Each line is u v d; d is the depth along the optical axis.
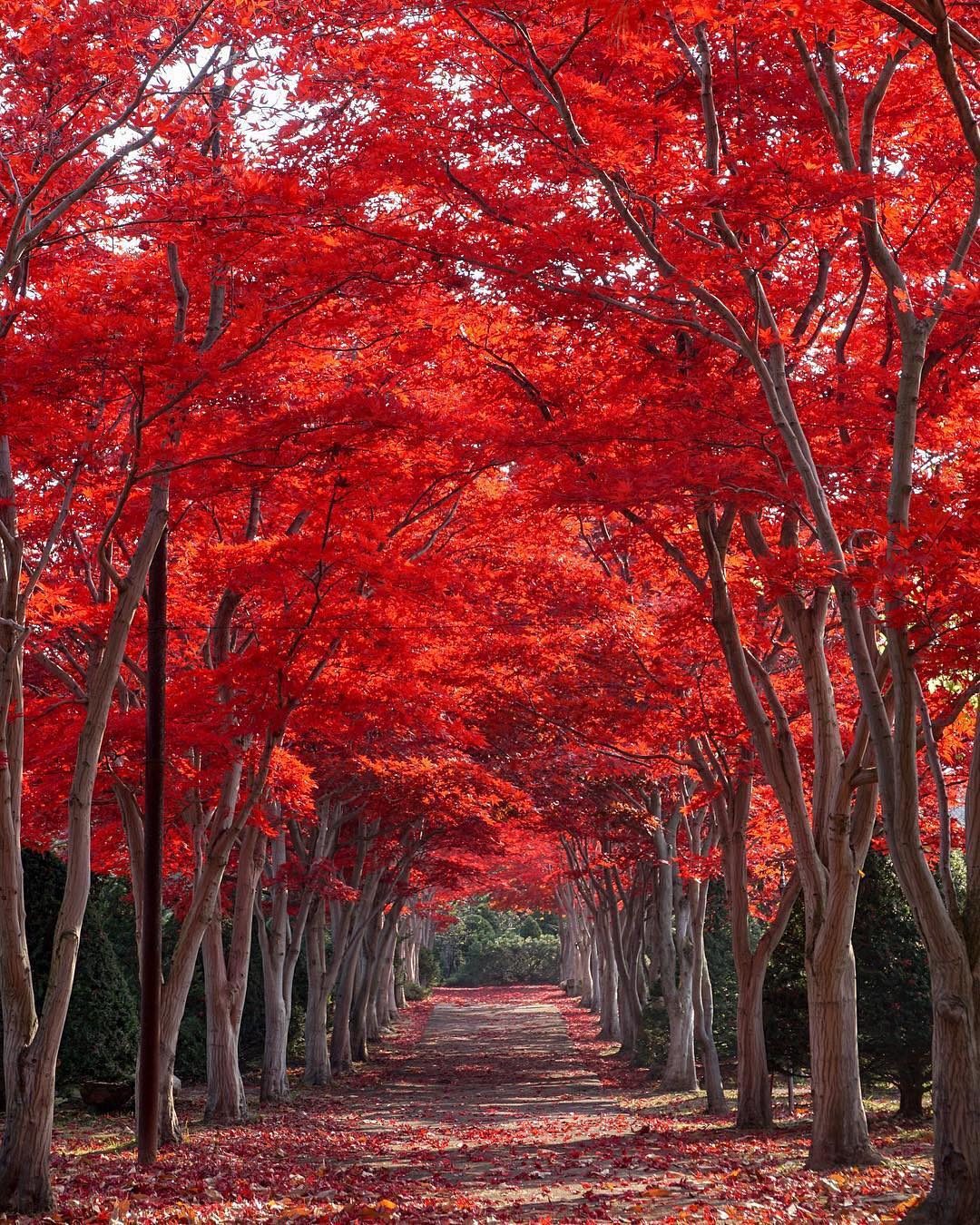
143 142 10.16
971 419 10.20
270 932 25.25
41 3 9.84
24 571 13.95
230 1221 9.40
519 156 9.97
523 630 16.73
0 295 10.34
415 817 28.25
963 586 7.48
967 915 8.00
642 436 10.46
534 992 79.88
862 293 11.38
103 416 12.05
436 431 10.80
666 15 9.12
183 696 13.23
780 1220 8.63
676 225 9.93
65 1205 10.20
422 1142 16.75
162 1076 15.71
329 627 12.37
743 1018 17.20
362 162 10.16
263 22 10.29
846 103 9.90
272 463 10.95
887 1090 24.39
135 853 15.67
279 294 10.61
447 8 9.17
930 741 8.41
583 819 26.23
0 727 10.39
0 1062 19.64
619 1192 10.77
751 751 16.83
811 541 13.56
